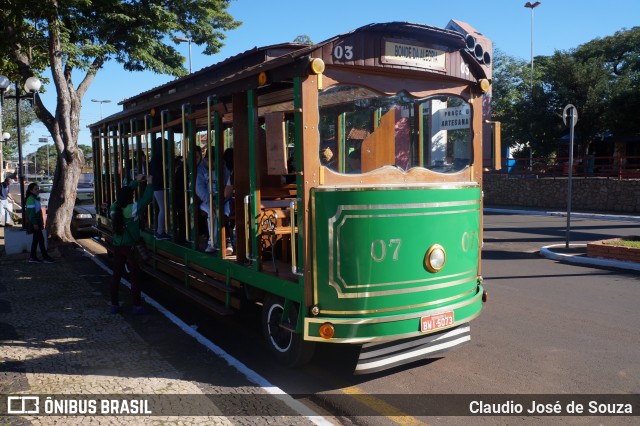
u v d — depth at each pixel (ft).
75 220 51.57
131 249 22.74
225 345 19.56
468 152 17.85
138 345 18.75
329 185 14.84
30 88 37.58
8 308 23.73
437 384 15.84
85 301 25.12
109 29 43.45
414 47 16.14
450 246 15.93
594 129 88.07
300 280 15.07
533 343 19.33
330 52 14.58
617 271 32.14
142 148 29.14
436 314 15.44
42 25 37.70
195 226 22.47
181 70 50.29
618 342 19.30
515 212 71.97
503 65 105.40
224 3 51.08
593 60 87.56
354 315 14.58
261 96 18.92
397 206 14.78
